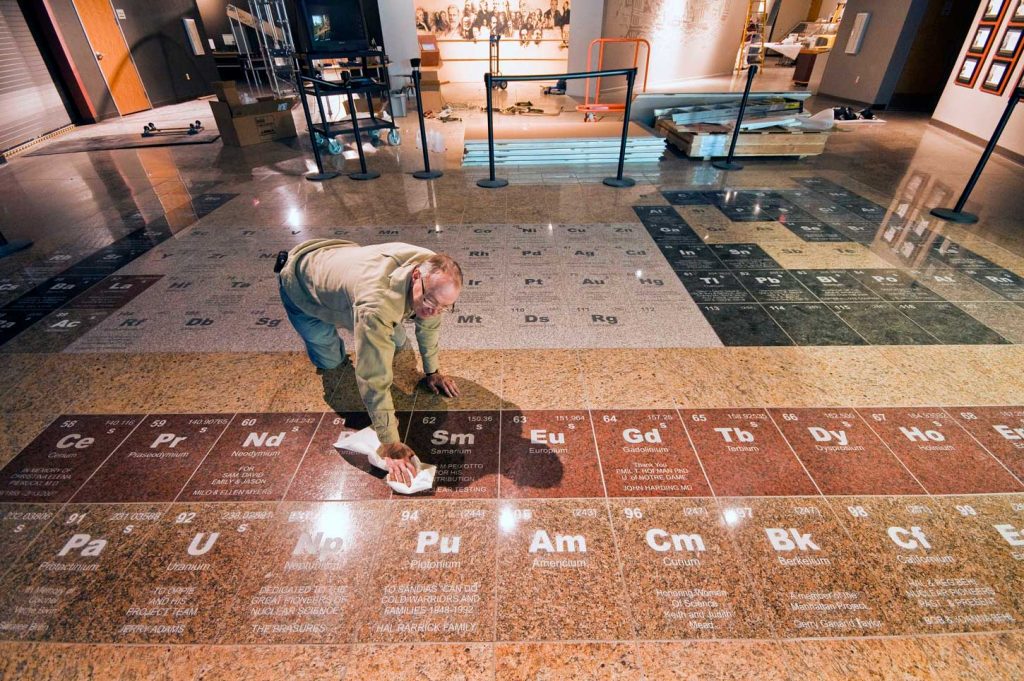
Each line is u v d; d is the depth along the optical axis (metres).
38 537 1.60
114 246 3.66
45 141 7.01
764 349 2.47
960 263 3.29
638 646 1.33
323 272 1.66
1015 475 1.79
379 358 1.42
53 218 4.21
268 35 10.23
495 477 1.80
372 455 1.83
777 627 1.36
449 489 1.75
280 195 4.69
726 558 1.53
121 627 1.37
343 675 1.27
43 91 7.43
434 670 1.28
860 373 2.29
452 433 1.97
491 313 2.78
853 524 1.63
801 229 3.83
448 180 5.04
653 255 3.43
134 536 1.61
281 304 2.89
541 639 1.34
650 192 4.66
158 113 9.09
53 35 7.45
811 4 13.18
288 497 1.73
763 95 6.95
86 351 2.50
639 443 1.93
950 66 9.01
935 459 1.85
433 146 6.03
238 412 2.10
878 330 2.60
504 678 1.26
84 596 1.45
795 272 3.20
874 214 4.11
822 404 2.11
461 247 3.58
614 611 1.40
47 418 2.08
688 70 9.09
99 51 8.24
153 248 3.62
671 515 1.66
